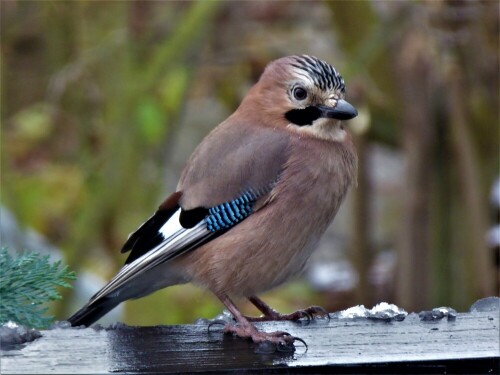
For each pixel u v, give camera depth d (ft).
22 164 47.44
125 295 26.09
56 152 47.65
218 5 38.19
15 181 44.50
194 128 49.67
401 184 40.19
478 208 37.99
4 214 41.52
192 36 37.99
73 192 46.34
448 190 40.01
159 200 41.39
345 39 38.32
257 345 20.17
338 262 51.03
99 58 39.42
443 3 36.42
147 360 18.62
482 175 39.06
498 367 18.71
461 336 20.07
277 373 18.13
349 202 46.52
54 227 46.47
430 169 39.06
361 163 42.01
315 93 26.21
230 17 42.47
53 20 42.57
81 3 40.24
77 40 42.04
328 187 25.70
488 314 21.79
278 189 25.17
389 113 40.34
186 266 25.67
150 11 39.93
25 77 46.68
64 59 43.42
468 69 37.83
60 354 18.84
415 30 36.73
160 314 37.35
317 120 26.22
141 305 37.29
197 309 38.14
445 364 18.60
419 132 38.50
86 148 43.91
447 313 21.71
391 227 49.98
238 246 25.05
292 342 20.04
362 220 42.57
